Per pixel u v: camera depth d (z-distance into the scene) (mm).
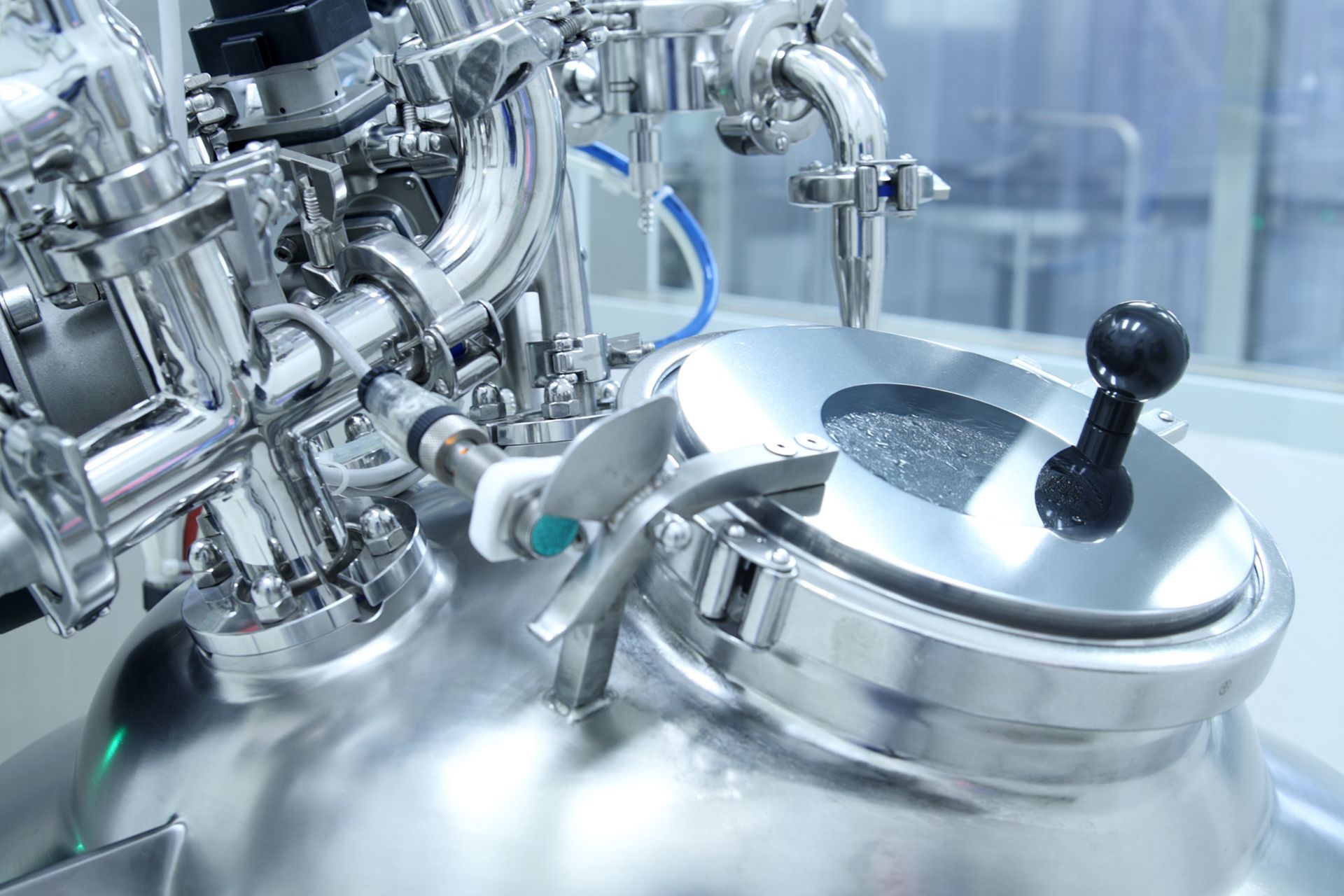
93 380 426
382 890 325
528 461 310
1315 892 385
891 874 327
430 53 407
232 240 365
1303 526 1083
